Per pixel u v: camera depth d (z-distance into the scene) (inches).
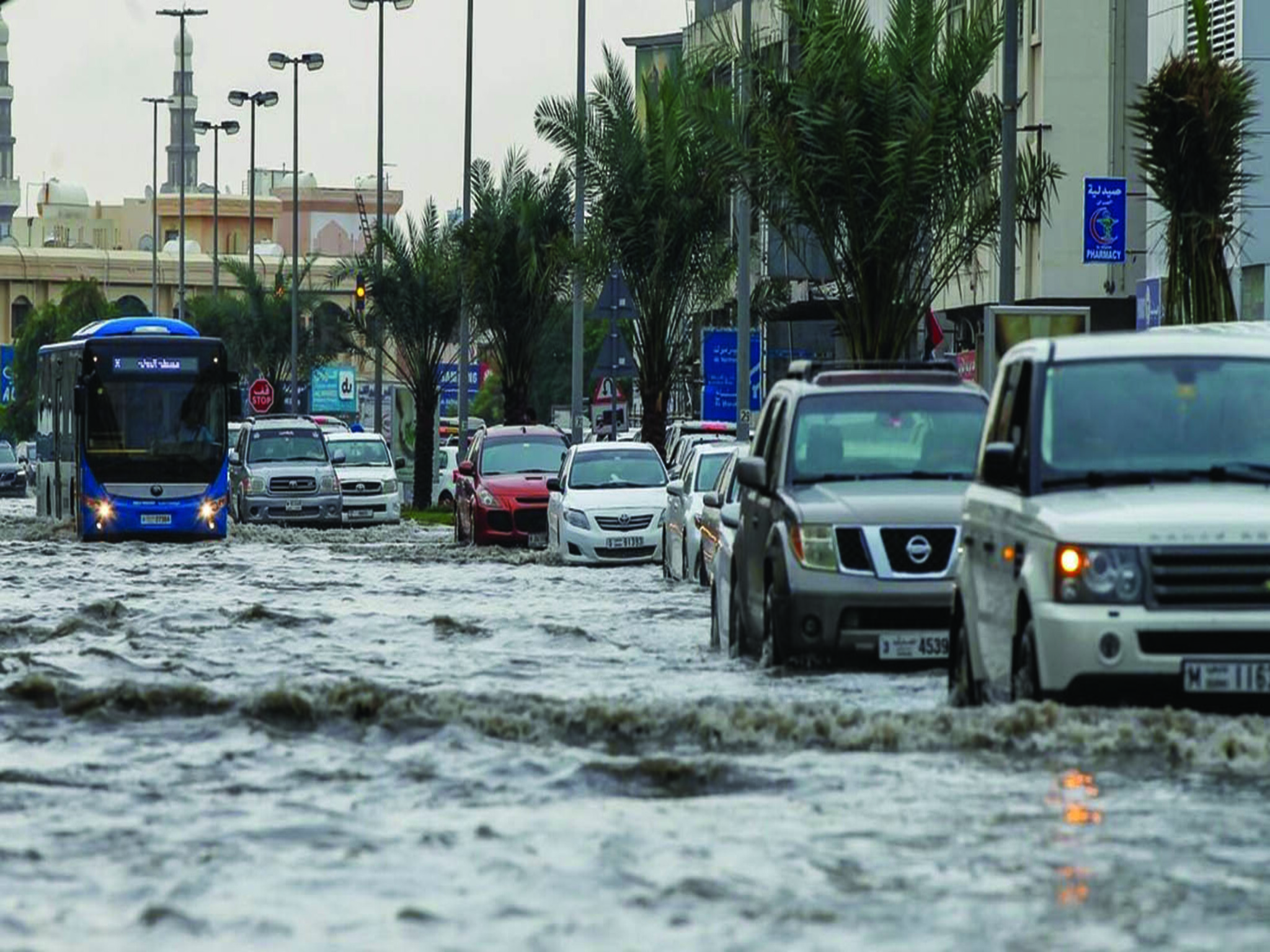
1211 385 1393.9
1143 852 966.4
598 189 5059.1
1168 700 1289.4
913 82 3690.9
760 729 1365.7
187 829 1049.5
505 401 6200.8
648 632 2317.9
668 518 3405.5
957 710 1364.4
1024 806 1088.2
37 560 3880.4
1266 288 3725.4
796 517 1782.7
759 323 5693.9
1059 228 5295.3
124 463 4687.5
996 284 5684.1
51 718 1476.4
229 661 1959.9
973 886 896.3
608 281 4658.0
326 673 1860.2
